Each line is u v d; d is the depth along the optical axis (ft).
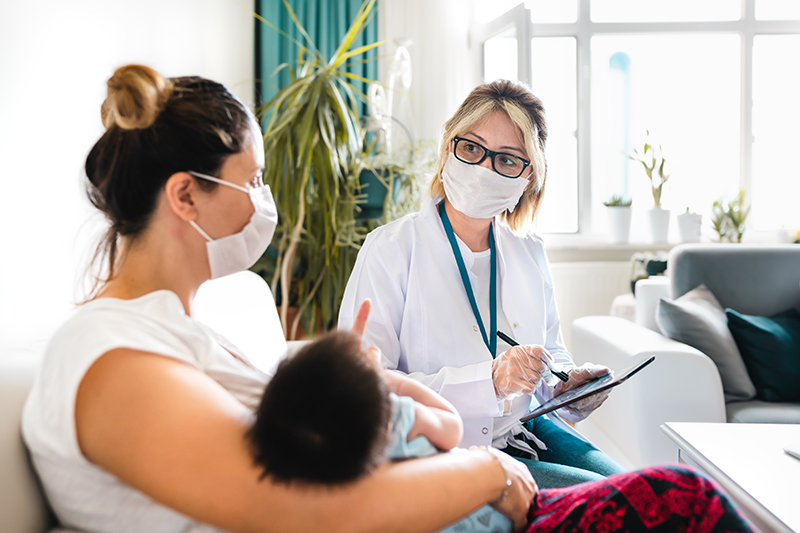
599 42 13.16
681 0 13.12
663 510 2.45
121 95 2.40
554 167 13.38
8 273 3.78
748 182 13.05
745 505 3.43
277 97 8.93
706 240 12.85
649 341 6.65
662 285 8.05
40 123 4.25
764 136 13.25
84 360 2.01
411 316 4.42
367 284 4.51
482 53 12.76
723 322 6.82
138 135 2.45
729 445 4.24
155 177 2.47
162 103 2.47
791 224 12.93
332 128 8.64
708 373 6.00
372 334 4.38
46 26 4.38
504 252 4.88
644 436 6.09
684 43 13.11
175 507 1.83
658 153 13.03
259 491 1.81
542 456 4.35
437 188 4.84
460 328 4.36
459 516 2.26
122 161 2.46
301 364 1.94
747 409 6.07
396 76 12.10
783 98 13.17
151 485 1.83
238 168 2.63
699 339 6.51
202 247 2.64
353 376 1.93
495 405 3.94
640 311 8.21
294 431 1.82
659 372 6.05
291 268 9.00
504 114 4.42
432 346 4.35
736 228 12.17
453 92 12.44
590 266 12.23
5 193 3.79
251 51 11.55
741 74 12.92
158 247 2.56
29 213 4.05
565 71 13.16
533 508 2.74
